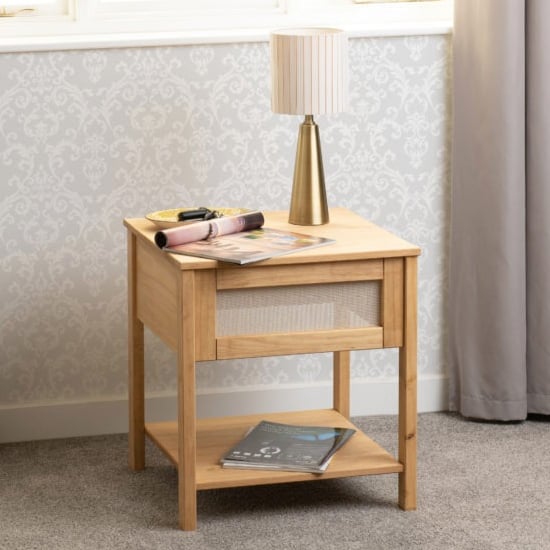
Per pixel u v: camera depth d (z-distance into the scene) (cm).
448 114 378
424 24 380
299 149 322
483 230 372
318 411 356
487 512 311
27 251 362
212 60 361
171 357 376
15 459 352
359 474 308
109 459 352
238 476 302
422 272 386
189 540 295
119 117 359
